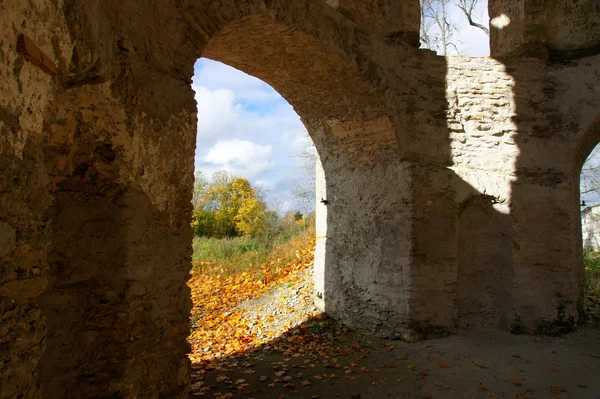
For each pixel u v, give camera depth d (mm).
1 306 2066
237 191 20531
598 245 13523
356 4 6238
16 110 2104
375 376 5102
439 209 6402
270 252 11547
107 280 3029
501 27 7414
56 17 2389
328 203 7477
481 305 6688
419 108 6539
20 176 2176
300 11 4992
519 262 6559
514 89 6824
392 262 6375
